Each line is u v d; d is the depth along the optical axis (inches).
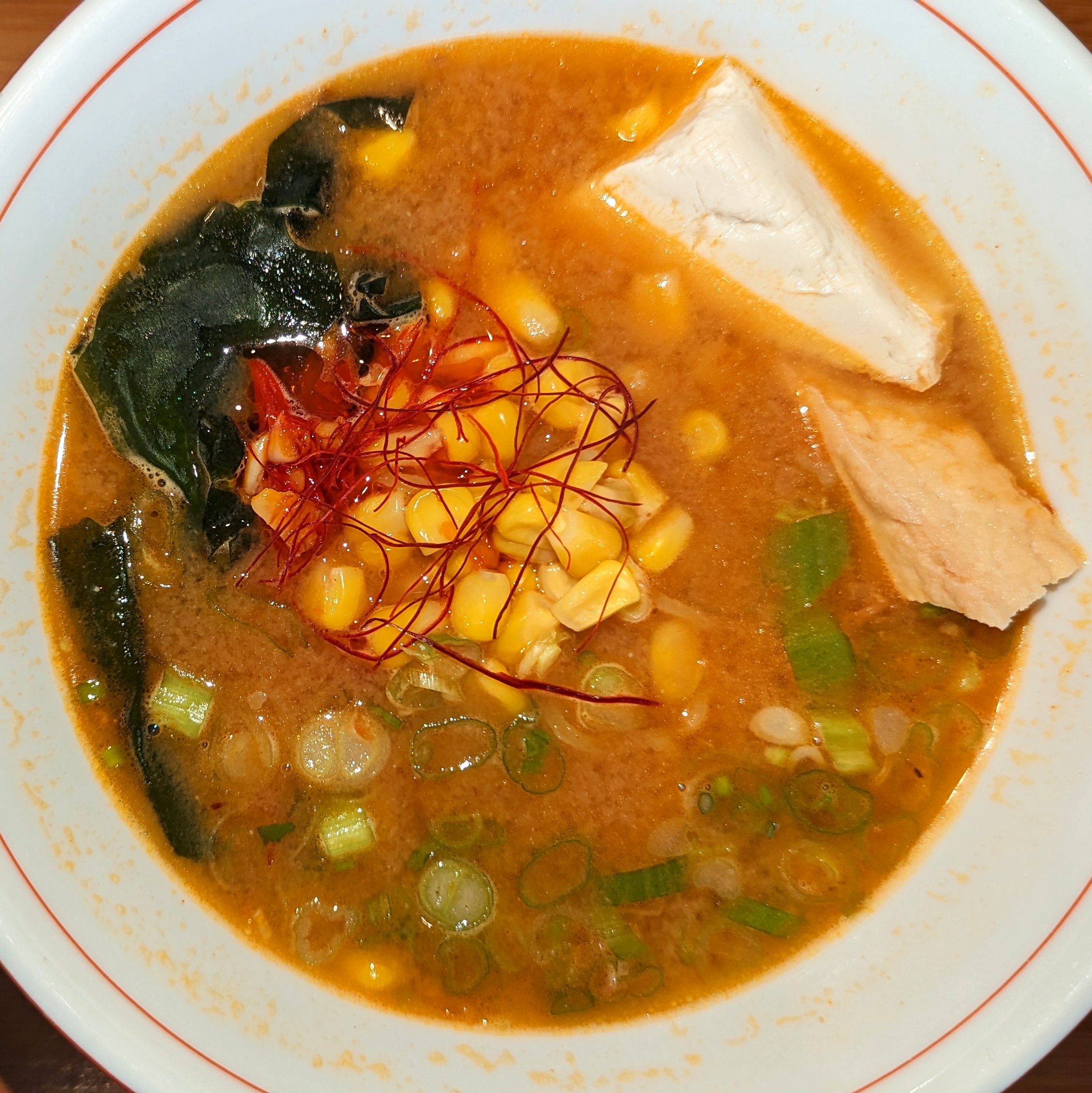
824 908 12.0
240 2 11.4
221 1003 11.8
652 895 12.1
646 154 11.9
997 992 11.4
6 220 11.3
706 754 12.3
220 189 12.0
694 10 11.7
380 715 12.3
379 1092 11.8
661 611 12.3
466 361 12.2
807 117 11.9
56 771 11.9
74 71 11.2
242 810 12.2
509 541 12.1
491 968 12.0
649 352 12.3
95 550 12.1
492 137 12.1
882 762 12.1
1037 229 11.5
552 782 12.2
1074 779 11.7
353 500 12.3
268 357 12.2
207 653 12.3
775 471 12.4
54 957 11.3
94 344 11.9
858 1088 11.5
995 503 11.9
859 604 12.3
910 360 12.0
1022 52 11.1
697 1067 11.8
